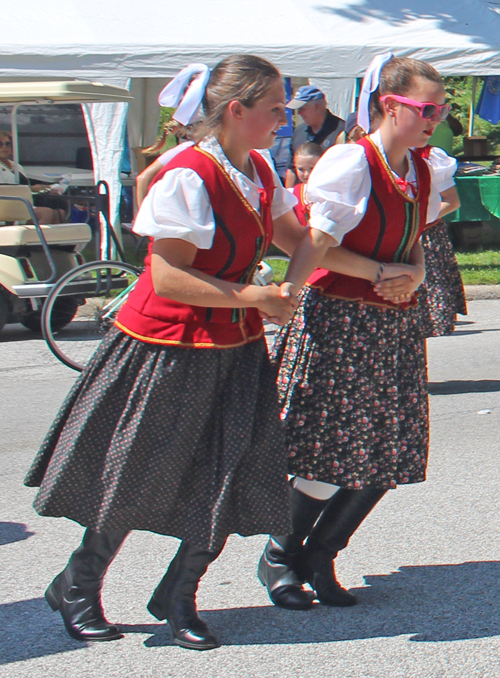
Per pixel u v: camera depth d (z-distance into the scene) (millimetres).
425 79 3729
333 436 3922
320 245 3688
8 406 7965
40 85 10320
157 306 3521
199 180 3377
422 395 4109
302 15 15625
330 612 4176
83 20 14430
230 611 4184
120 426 3551
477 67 15125
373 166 3787
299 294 4047
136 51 13898
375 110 3861
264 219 3590
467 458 6555
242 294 3434
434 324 7848
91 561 3832
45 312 9531
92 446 3588
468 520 5348
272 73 3436
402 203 3859
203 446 3613
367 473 3930
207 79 3463
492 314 12406
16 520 5410
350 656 3775
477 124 28859
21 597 4348
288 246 3959
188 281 3410
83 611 3895
